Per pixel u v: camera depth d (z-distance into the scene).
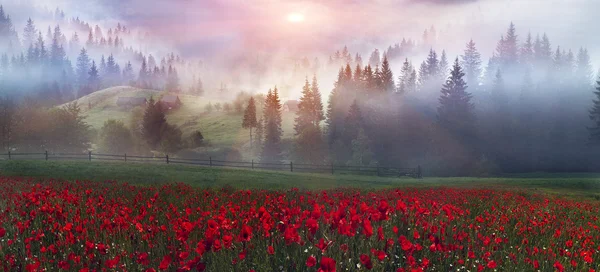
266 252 6.51
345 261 5.85
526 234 9.73
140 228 7.63
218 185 29.77
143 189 19.14
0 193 14.93
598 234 10.63
